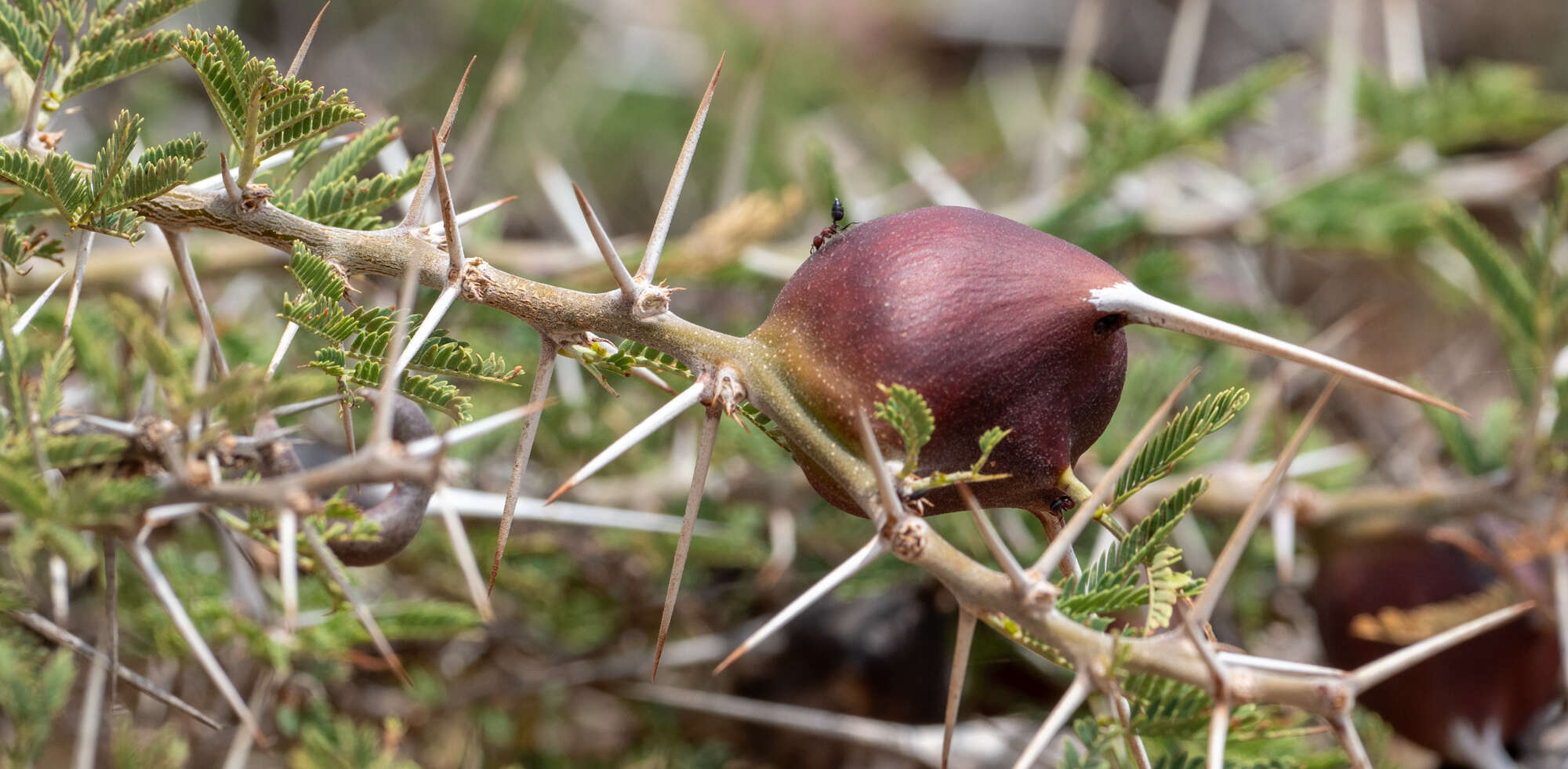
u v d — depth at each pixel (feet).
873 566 1.42
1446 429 1.42
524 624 1.46
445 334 1.02
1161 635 0.96
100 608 1.22
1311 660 1.60
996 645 1.43
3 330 0.98
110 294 0.92
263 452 0.99
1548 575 1.24
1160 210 1.78
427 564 1.44
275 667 1.16
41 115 1.05
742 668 1.45
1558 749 1.30
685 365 1.01
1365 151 1.83
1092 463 1.41
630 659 1.42
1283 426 1.51
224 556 1.16
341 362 1.00
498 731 1.38
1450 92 1.79
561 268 1.45
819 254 1.00
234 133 1.00
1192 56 1.85
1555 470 1.29
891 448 0.97
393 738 1.12
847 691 1.42
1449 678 1.27
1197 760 1.03
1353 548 1.34
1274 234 1.76
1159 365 1.61
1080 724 1.02
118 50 1.05
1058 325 0.97
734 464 1.49
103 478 0.94
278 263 1.38
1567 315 1.28
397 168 1.25
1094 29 1.80
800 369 0.98
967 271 0.97
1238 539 0.96
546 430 1.48
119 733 1.04
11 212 1.07
